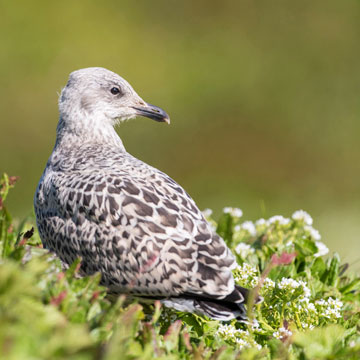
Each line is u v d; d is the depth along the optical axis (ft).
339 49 138.00
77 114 33.78
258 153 117.70
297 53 136.67
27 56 124.88
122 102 34.86
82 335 18.48
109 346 19.67
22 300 19.58
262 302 28.12
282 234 36.76
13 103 118.32
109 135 34.37
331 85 130.41
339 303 28.40
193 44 137.08
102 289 22.26
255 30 141.79
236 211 38.04
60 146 33.27
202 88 129.08
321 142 119.55
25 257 23.04
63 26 130.00
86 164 30.12
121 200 27.25
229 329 25.88
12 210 91.04
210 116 124.06
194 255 26.12
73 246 28.07
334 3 145.48
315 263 33.63
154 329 23.25
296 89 129.90
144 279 26.30
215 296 25.63
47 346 17.83
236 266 27.04
